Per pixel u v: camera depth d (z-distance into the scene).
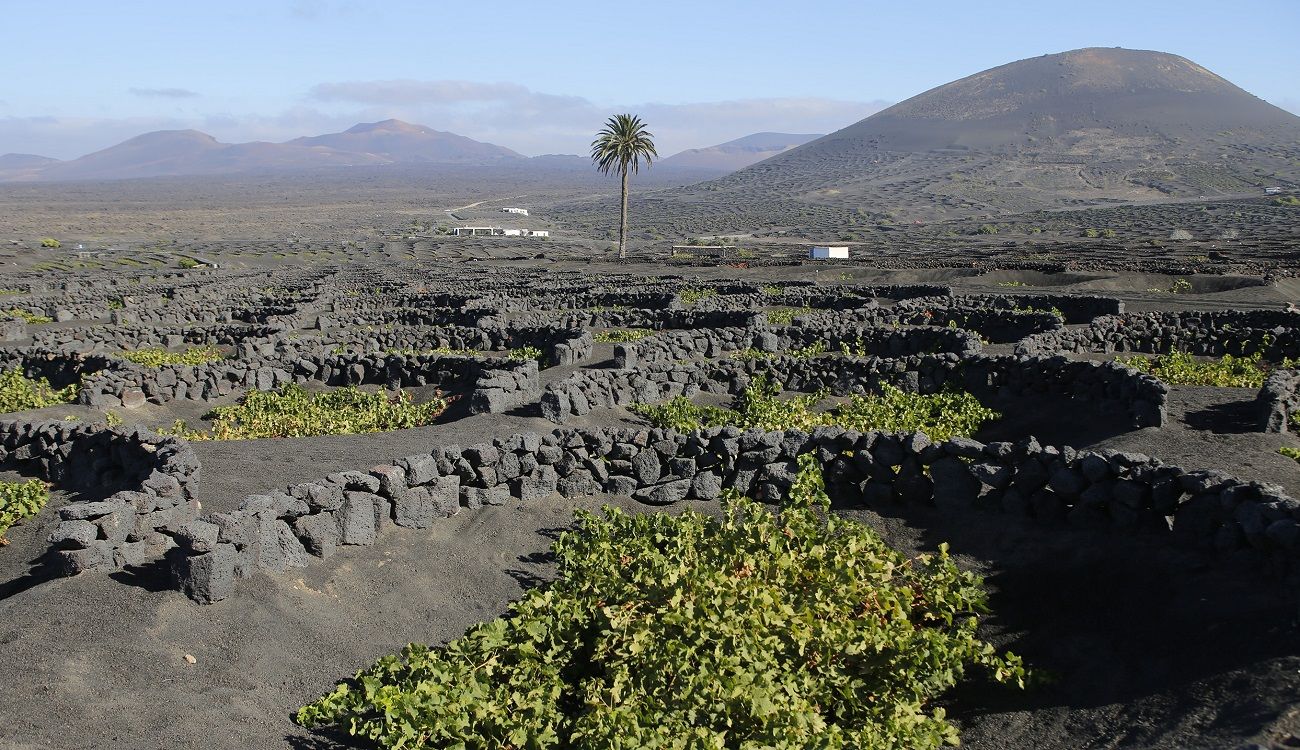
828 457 12.58
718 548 9.97
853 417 18.23
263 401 21.94
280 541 10.30
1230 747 6.23
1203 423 16.47
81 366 24.27
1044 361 19.20
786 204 189.38
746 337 27.12
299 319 36.69
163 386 22.09
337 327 36.09
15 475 16.23
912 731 7.44
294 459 15.78
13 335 35.00
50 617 9.18
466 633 8.93
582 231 141.88
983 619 9.69
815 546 9.65
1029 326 30.20
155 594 9.65
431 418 20.16
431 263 79.50
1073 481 11.03
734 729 7.32
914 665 8.15
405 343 30.58
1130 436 15.66
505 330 29.80
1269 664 7.29
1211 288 45.31
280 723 7.95
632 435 13.06
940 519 11.80
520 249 99.25
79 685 8.05
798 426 17.89
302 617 9.55
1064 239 97.38
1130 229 105.62
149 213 184.62
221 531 9.72
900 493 12.26
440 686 7.70
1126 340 26.88
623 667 8.07
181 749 7.32
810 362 21.34
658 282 52.19
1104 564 10.00
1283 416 15.71
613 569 9.80
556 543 11.13
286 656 8.95
